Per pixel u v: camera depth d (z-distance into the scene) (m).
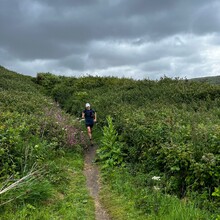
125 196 9.00
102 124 19.08
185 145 9.35
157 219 7.12
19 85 29.67
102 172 11.70
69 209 7.98
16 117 13.88
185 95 19.92
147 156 10.57
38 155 10.45
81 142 15.42
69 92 32.97
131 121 13.60
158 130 11.06
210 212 7.19
